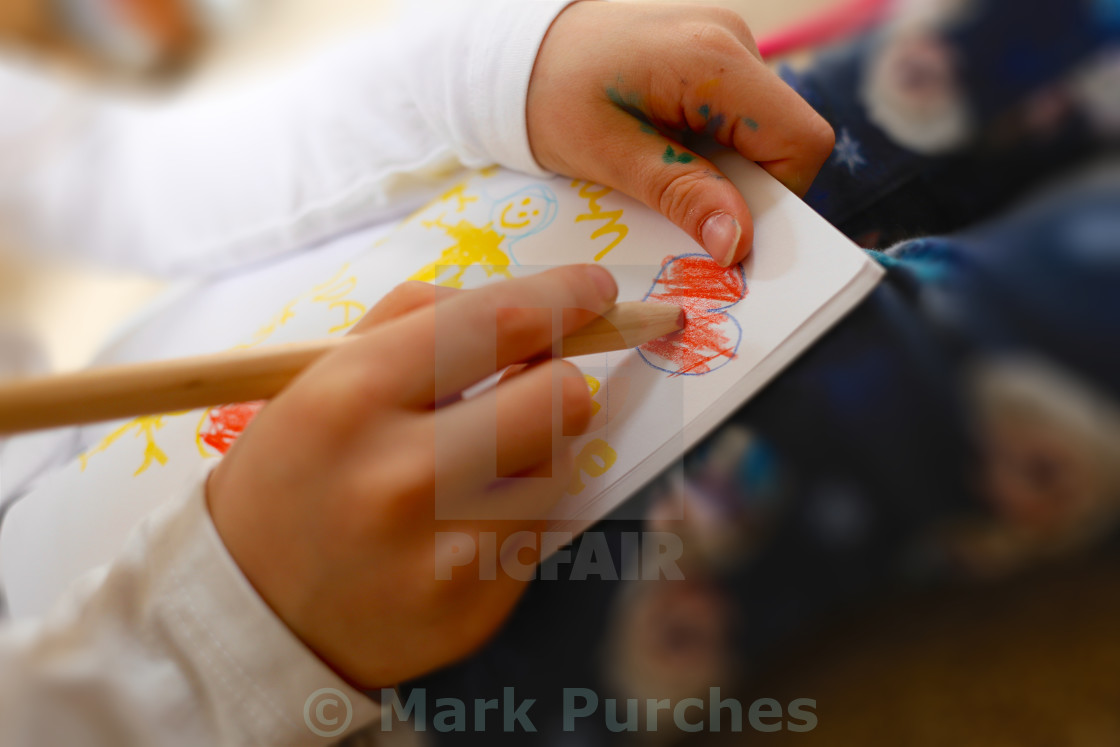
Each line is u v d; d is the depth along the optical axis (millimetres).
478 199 407
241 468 247
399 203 460
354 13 1212
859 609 322
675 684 290
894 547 289
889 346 294
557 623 291
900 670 343
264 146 496
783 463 291
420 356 243
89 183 550
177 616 249
